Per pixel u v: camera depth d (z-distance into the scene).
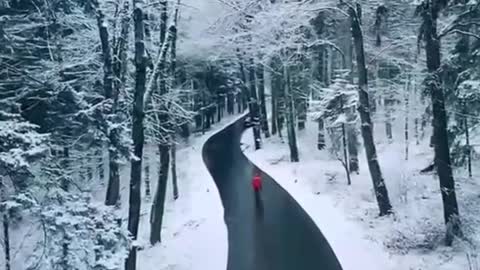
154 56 19.84
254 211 23.34
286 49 33.66
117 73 17.69
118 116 16.64
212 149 45.50
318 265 16.05
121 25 17.78
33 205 10.35
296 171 31.12
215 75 48.41
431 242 16.78
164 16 18.89
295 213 22.39
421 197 21.72
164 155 20.70
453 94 20.97
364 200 23.39
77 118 15.80
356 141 29.56
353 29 21.56
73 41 21.77
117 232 11.27
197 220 22.86
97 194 25.66
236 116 75.75
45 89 17.78
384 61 31.11
